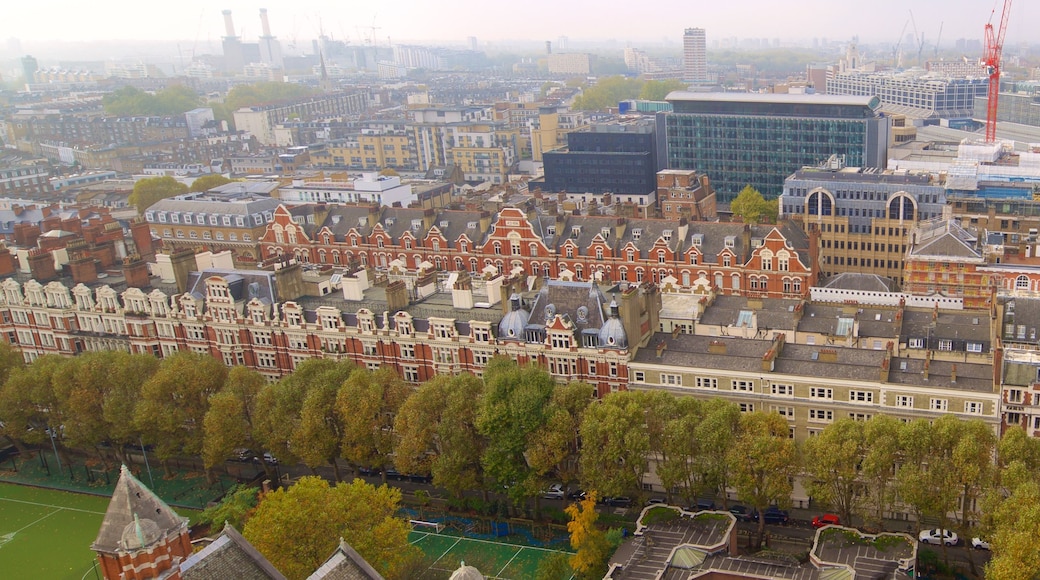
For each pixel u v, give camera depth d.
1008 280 199.75
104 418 165.75
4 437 191.38
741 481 129.12
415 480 164.88
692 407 138.12
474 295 183.50
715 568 117.06
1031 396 131.12
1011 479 113.44
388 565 118.44
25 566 143.75
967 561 126.69
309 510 114.31
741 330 170.00
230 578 87.06
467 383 148.25
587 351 158.38
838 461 125.00
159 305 196.12
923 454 125.12
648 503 143.88
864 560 115.00
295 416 157.50
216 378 167.38
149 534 82.12
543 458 138.88
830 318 169.12
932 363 144.50
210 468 166.38
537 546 141.12
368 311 176.38
